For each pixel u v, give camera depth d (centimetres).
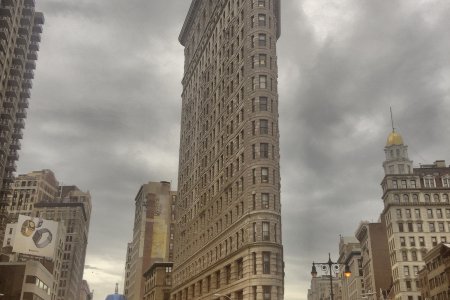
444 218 13188
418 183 13738
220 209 8675
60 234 16275
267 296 6612
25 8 13350
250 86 7881
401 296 12375
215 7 10706
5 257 12306
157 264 15100
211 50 10750
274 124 7662
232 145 8456
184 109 12938
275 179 7319
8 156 13388
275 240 6944
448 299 9425
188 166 11644
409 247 12912
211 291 8406
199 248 9694
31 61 14125
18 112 13925
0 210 12862
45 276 12394
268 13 8344
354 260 17325
